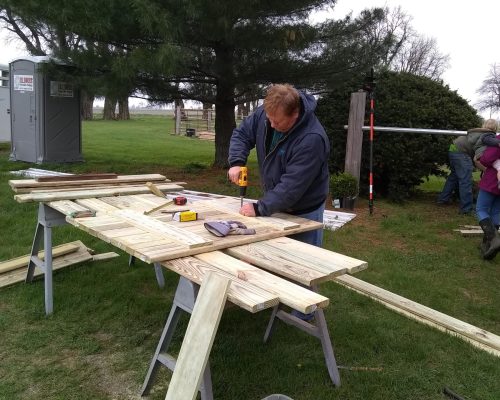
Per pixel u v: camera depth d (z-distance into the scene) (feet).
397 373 9.55
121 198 11.11
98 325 11.15
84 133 62.85
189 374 6.31
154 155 42.57
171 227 8.69
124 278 13.88
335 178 23.18
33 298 12.30
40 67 26.21
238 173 10.30
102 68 24.54
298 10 26.61
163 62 20.51
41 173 29.07
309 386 9.12
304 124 9.18
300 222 9.59
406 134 23.84
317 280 6.87
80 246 15.34
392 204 24.80
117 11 21.89
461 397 8.82
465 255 17.08
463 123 24.23
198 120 87.81
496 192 16.78
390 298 12.92
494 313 12.48
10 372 9.29
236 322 11.55
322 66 28.35
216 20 22.57
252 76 27.40
